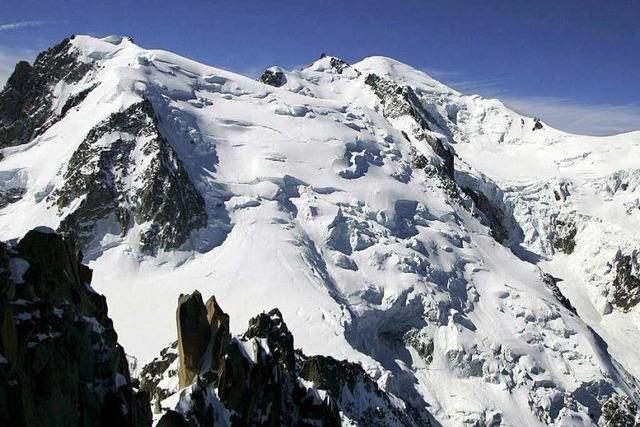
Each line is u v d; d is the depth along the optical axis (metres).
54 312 16.45
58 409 15.26
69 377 15.84
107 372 17.47
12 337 14.71
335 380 62.59
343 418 58.09
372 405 66.12
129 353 70.38
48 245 17.73
